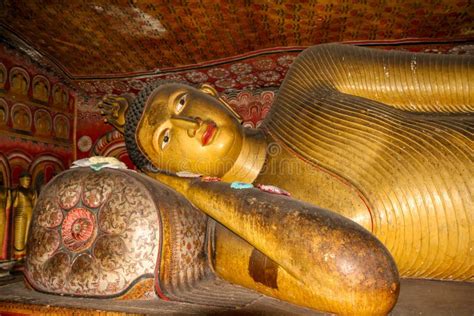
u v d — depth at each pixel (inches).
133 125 180.4
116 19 201.0
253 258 135.3
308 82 174.2
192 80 252.1
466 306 119.1
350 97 163.0
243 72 241.0
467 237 133.3
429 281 151.8
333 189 145.5
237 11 189.8
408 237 138.2
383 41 203.9
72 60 238.7
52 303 130.6
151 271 133.5
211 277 158.2
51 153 249.0
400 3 176.1
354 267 104.7
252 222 119.6
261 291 137.6
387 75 163.8
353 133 151.6
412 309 117.3
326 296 108.5
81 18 201.5
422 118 153.9
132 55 231.3
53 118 253.6
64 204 144.4
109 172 148.4
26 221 197.8
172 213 144.5
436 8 177.2
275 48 217.0
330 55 175.9
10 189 200.4
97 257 134.2
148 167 175.8
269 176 161.6
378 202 139.6
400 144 145.9
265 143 174.2
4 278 174.4
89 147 270.4
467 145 140.9
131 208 137.2
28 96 233.3
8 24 206.2
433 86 157.9
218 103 175.9
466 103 155.9
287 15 189.9
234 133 170.4
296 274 111.8
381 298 104.4
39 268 141.3
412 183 138.9
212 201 135.4
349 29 197.3
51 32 213.5
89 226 138.6
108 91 269.1
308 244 108.7
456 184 135.5
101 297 133.3
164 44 219.6
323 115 159.3
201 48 221.3
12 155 218.2
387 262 107.8
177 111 172.6
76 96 276.7
